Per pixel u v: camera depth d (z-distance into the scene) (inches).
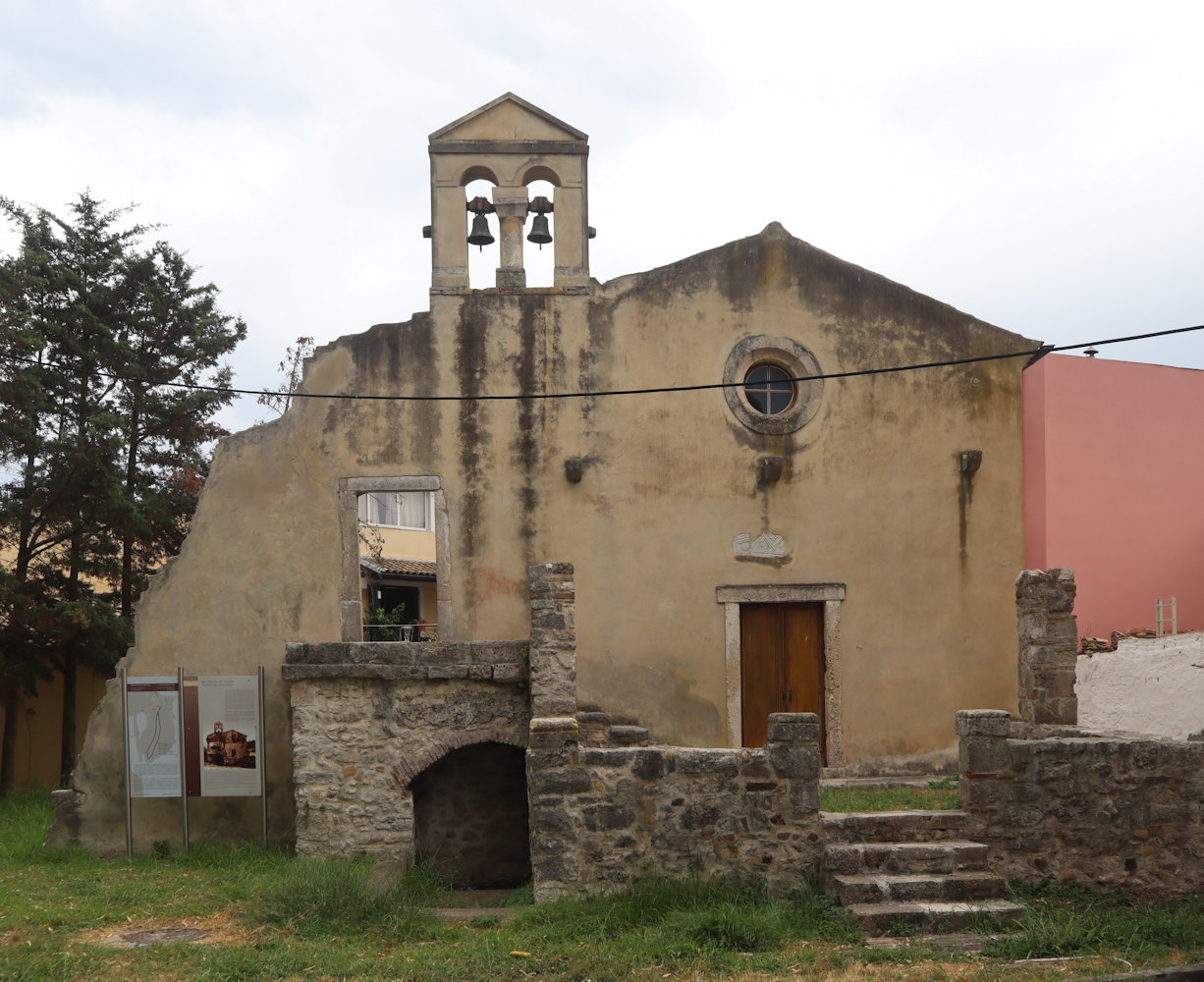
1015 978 249.9
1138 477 528.4
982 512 522.0
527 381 515.5
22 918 328.8
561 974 261.6
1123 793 325.1
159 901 355.6
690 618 508.4
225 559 498.6
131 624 646.5
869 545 515.8
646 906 304.5
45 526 666.2
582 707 499.8
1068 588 401.1
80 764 473.1
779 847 317.7
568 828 320.5
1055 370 518.6
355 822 410.9
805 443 519.2
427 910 337.1
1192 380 546.6
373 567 751.1
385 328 514.6
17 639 636.7
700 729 502.6
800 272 527.2
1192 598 531.2
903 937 286.7
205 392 717.3
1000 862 323.9
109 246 696.4
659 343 520.4
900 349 526.6
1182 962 262.8
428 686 418.3
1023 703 410.3
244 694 466.3
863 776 501.4
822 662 514.3
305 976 267.1
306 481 505.7
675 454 514.9
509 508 509.4
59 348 666.8
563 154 529.3
